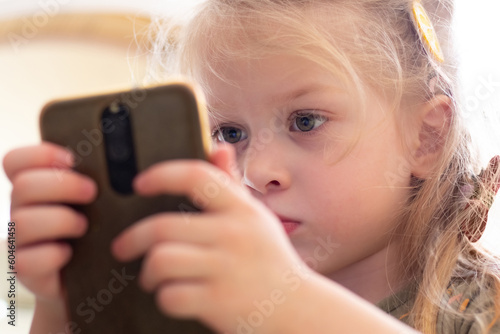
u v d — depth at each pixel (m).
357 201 0.83
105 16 1.44
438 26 1.01
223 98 0.86
